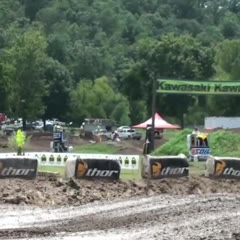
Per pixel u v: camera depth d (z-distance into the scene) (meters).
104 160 31.88
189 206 23.47
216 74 121.75
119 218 21.03
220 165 34.16
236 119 81.62
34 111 122.31
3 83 122.12
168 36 126.88
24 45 121.25
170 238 16.19
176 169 33.41
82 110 151.00
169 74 121.94
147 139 46.38
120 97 153.88
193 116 116.75
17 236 17.03
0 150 65.31
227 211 21.80
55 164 41.66
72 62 186.00
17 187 28.28
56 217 21.77
